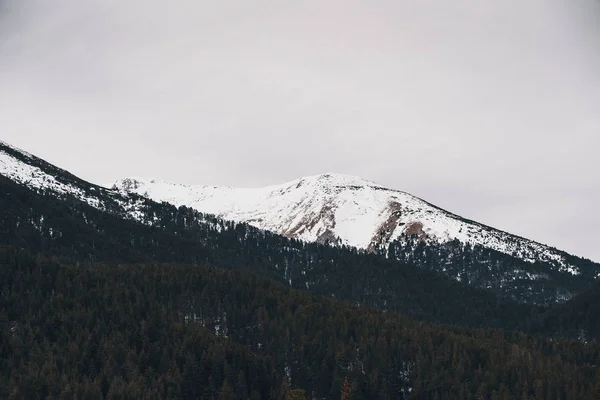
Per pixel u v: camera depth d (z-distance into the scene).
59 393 181.88
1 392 180.25
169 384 194.50
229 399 191.25
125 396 181.62
